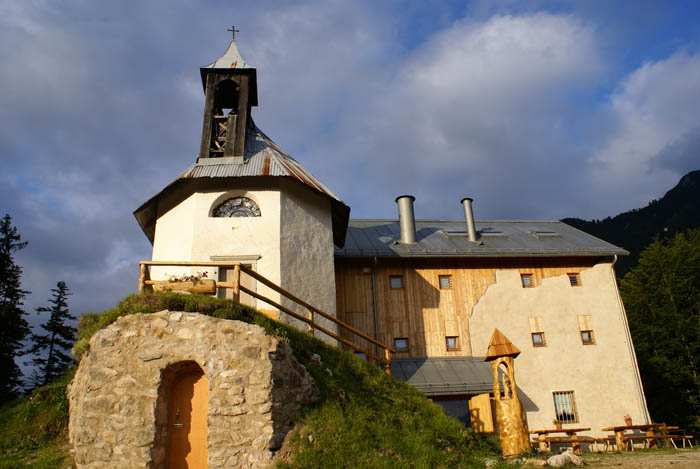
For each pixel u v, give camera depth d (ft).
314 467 30.99
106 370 33.94
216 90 70.28
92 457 32.04
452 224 95.76
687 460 35.96
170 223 62.80
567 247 83.66
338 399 37.42
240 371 32.99
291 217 61.57
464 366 73.31
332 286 63.21
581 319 79.25
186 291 38.09
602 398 74.95
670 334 114.93
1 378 96.68
